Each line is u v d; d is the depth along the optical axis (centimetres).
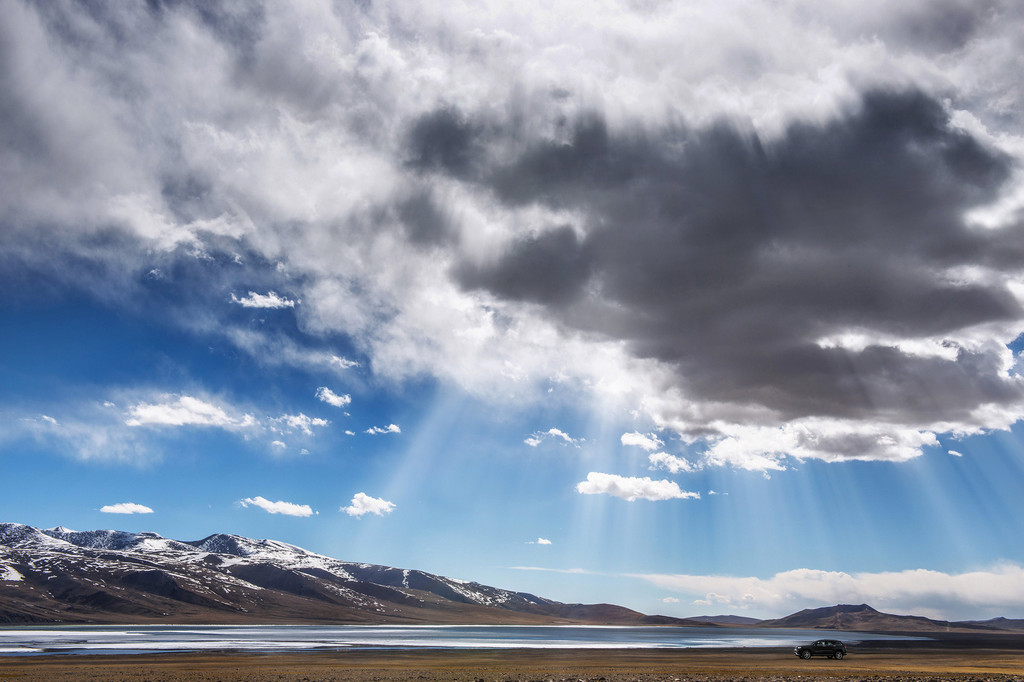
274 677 7038
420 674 7388
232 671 7969
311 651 12962
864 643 19912
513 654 12262
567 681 6444
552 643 19012
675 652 13512
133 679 6912
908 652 13125
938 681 6269
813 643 10800
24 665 9312
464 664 9412
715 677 6850
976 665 8869
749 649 15212
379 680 6612
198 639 18700
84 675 7506
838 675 7069
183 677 7112
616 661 10219
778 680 6425
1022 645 18725
